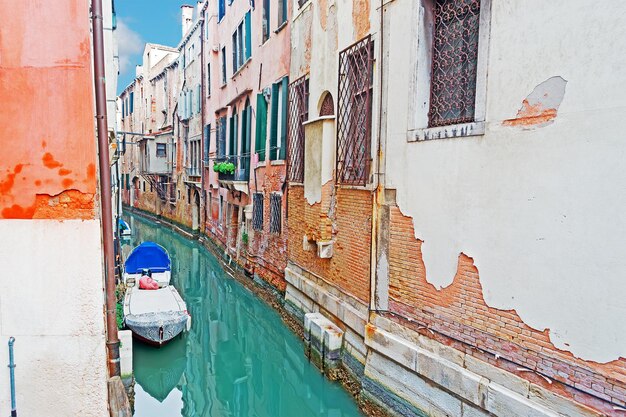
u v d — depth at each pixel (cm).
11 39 282
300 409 760
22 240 288
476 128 439
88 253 295
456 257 468
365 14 632
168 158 2952
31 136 286
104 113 439
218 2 1867
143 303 972
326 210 760
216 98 1923
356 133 674
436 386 494
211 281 1546
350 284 688
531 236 389
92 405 302
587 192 346
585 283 348
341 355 706
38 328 293
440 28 517
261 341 1032
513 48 402
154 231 2778
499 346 422
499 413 415
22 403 293
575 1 351
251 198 1342
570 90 356
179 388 859
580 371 354
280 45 1091
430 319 507
